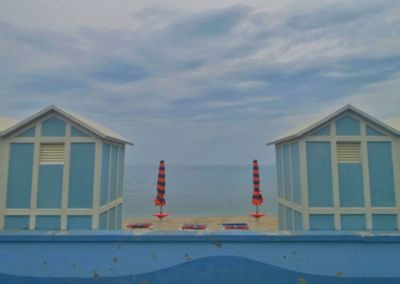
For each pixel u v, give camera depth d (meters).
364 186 7.57
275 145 10.12
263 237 4.67
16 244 4.69
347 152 7.71
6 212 7.05
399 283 4.55
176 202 33.06
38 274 4.63
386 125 7.55
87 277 4.62
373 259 4.62
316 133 7.72
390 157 7.63
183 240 4.68
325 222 7.48
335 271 4.60
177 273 4.62
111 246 4.69
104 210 7.58
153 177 99.38
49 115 7.28
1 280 4.61
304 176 7.59
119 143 8.88
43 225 7.06
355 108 7.62
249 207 28.95
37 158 7.20
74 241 4.68
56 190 7.15
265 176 102.00
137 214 23.81
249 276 4.61
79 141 7.27
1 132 7.09
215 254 4.66
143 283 4.61
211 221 16.95
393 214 7.48
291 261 4.64
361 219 7.48
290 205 8.54
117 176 8.80
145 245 4.69
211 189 52.59
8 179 7.14
